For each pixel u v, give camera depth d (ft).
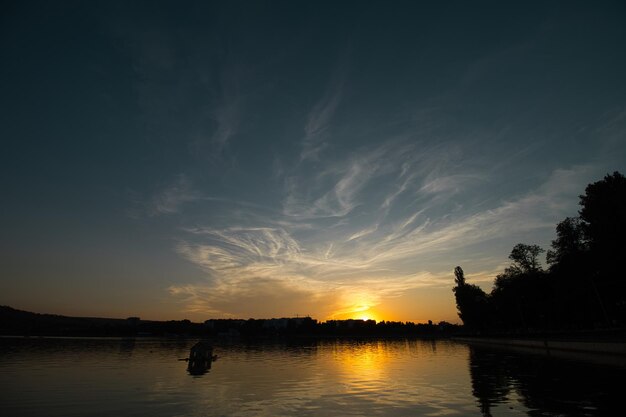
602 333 260.21
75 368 183.93
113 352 334.85
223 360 253.03
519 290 372.58
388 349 418.51
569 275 283.79
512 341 335.06
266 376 153.48
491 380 124.77
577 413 71.61
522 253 369.30
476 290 605.73
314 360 252.42
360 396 101.40
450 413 77.61
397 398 97.09
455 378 135.64
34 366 190.90
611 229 214.07
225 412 82.43
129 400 97.35
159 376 153.38
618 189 215.51
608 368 139.64
